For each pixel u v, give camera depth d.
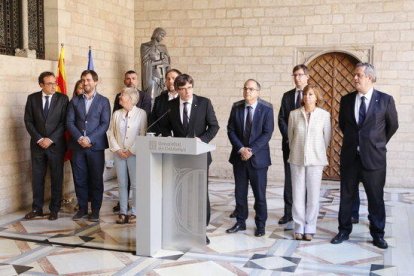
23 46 6.35
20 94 6.09
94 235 4.94
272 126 4.80
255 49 8.27
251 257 4.26
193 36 8.55
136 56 8.92
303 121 4.62
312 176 4.66
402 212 6.02
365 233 5.01
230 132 4.91
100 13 7.82
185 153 4.06
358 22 7.76
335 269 3.97
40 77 5.66
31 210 6.03
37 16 6.73
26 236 4.89
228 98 8.45
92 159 5.54
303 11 8.00
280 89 8.20
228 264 4.08
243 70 8.34
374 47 7.70
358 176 4.59
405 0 7.52
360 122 4.42
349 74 7.98
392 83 7.67
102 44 7.93
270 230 5.12
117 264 4.08
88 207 6.19
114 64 8.30
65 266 4.03
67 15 6.98
